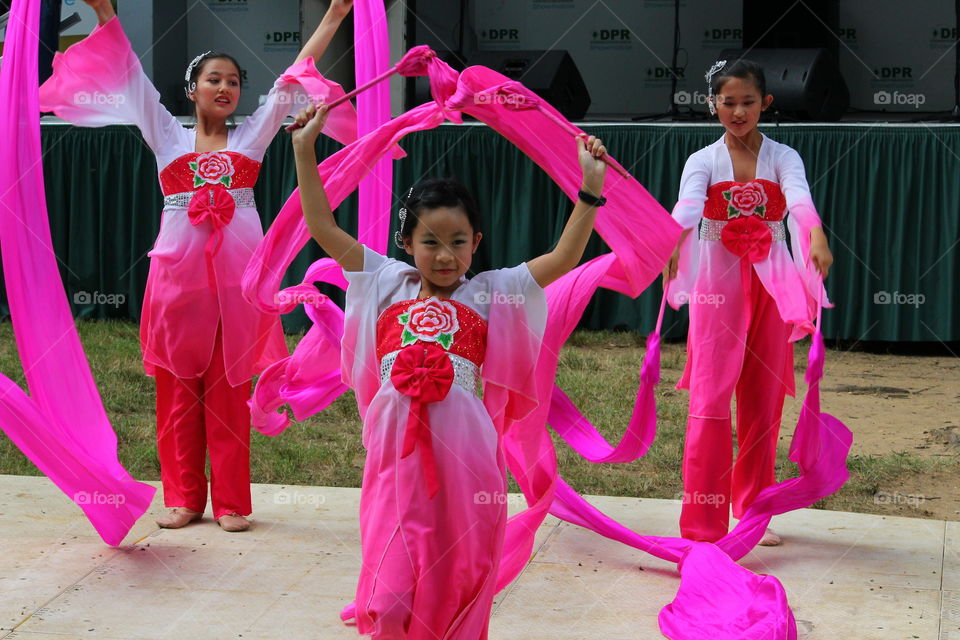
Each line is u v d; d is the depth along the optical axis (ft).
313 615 12.05
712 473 14.15
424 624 9.33
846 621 12.00
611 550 14.52
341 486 18.95
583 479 19.48
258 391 14.25
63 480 13.83
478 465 9.46
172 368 15.03
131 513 14.15
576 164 12.06
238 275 14.97
